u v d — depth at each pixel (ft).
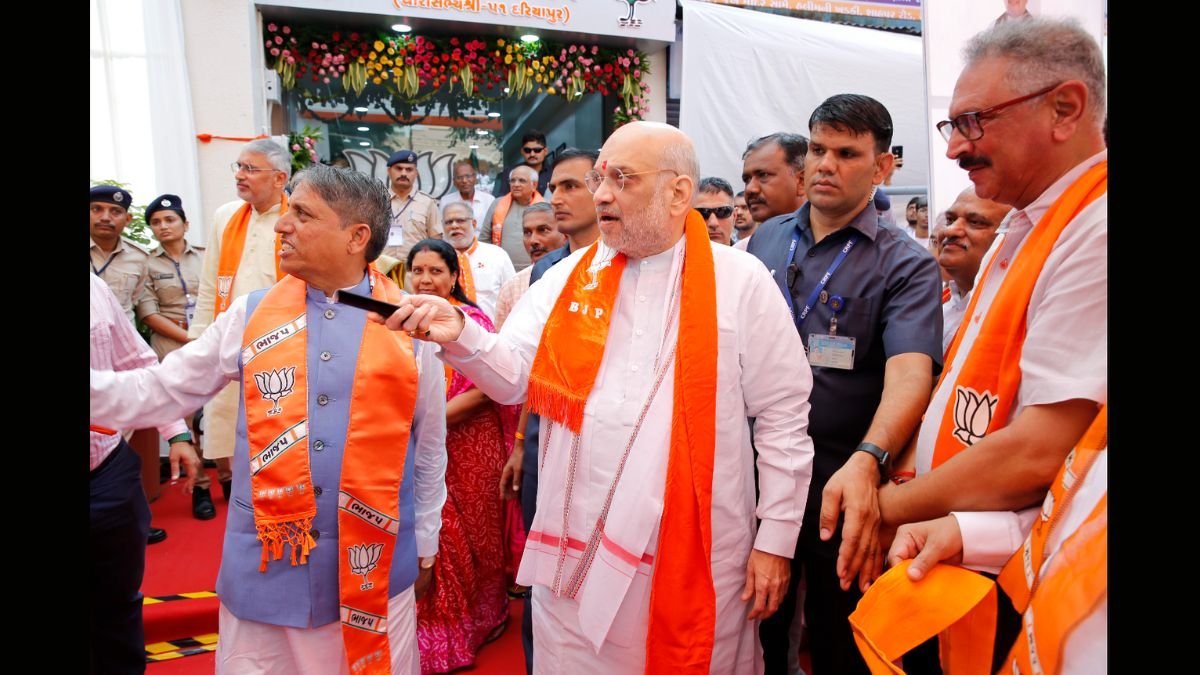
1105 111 4.00
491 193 23.62
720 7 21.04
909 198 18.85
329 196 5.40
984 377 4.36
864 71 21.36
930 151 6.92
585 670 5.44
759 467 5.56
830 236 6.87
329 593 5.40
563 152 9.05
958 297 8.57
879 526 4.85
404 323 4.92
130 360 6.67
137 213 17.35
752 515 5.68
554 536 5.57
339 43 20.61
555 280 6.13
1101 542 3.29
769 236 7.63
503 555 10.11
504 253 16.62
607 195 5.32
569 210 8.92
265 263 12.42
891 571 4.17
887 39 21.68
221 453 13.47
